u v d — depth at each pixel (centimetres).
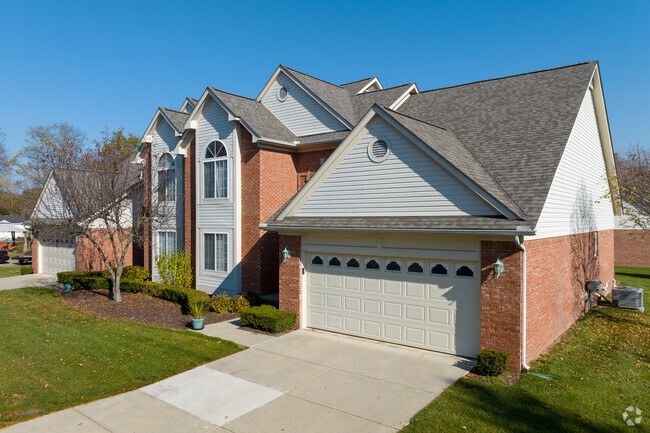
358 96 2220
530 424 777
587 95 1606
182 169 2242
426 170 1166
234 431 772
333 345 1250
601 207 1950
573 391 918
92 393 931
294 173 1994
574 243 1508
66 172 1991
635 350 1227
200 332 1405
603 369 1063
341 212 1345
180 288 1905
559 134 1294
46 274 3030
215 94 1927
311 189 1414
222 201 1950
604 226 2033
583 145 1584
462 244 1100
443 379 984
